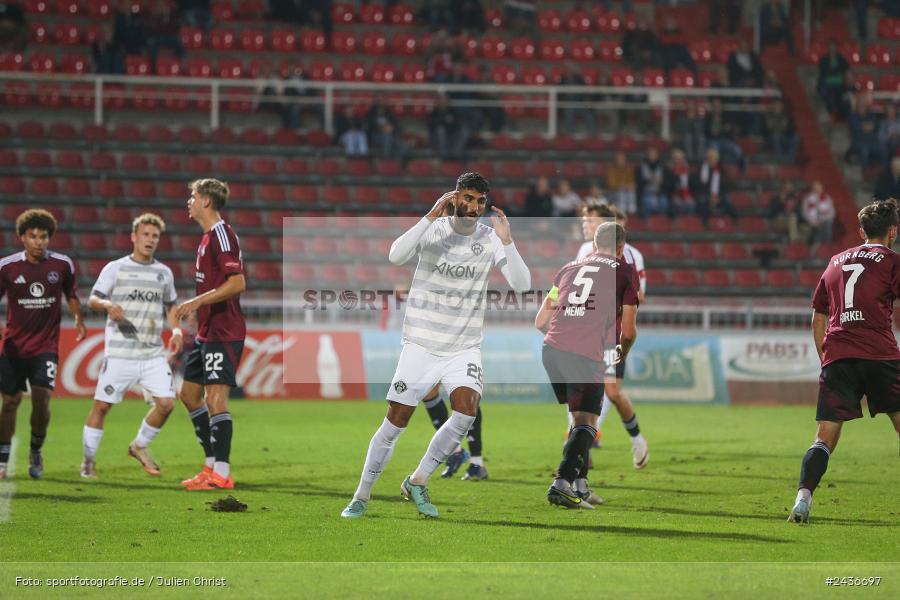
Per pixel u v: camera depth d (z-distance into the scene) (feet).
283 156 265.54
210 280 93.81
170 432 142.20
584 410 83.97
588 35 314.55
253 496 89.45
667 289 239.71
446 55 278.46
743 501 87.97
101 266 232.94
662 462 114.62
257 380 194.39
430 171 265.13
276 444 128.98
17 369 98.78
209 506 83.41
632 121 287.89
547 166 267.59
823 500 88.74
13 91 264.31
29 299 97.55
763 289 240.94
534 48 303.68
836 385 79.15
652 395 197.36
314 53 295.69
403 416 78.64
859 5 316.81
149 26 280.92
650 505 85.81
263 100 261.03
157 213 248.52
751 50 297.94
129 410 173.17
